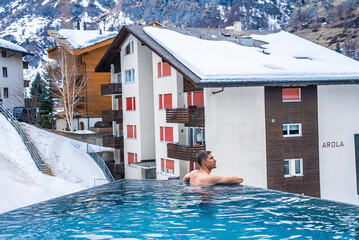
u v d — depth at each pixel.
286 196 9.02
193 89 31.94
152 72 39.69
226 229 6.04
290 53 37.78
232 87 30.31
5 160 29.11
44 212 7.73
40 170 31.08
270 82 30.55
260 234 5.73
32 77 168.50
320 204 8.01
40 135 40.50
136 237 5.66
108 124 58.75
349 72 33.88
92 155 43.41
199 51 33.88
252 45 38.28
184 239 5.52
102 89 44.06
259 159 31.09
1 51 55.91
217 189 10.13
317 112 32.78
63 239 5.63
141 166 37.25
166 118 33.50
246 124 30.77
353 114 33.84
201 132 31.86
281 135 31.58
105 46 58.91
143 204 8.33
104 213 7.48
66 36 59.84
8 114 39.97
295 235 5.66
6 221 6.95
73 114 57.66
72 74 57.97
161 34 36.53
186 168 33.59
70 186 27.97
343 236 5.58
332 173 33.28
